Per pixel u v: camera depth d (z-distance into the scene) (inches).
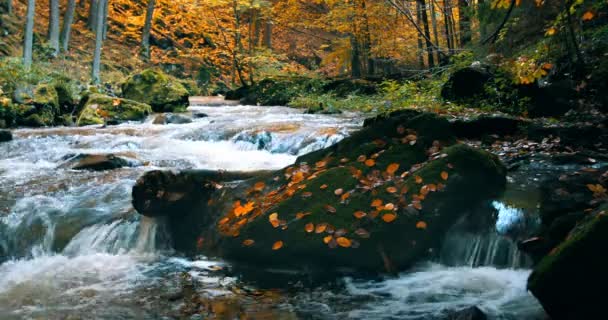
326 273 177.5
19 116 486.3
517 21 455.8
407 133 216.7
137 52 1053.2
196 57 1181.7
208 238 203.5
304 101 661.3
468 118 323.9
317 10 943.7
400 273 175.6
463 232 183.6
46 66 707.4
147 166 306.3
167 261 201.6
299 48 1299.2
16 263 204.7
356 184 194.2
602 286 123.6
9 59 510.0
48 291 174.6
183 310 155.6
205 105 724.7
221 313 152.4
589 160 237.6
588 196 192.5
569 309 127.4
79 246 215.3
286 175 214.2
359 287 168.4
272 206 195.2
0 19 783.7
